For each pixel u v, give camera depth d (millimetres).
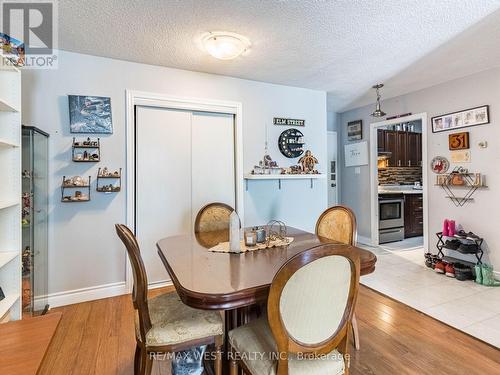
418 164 5898
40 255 2414
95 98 2689
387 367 1709
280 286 1013
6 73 1854
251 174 3398
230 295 1134
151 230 3006
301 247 1860
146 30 2234
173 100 3021
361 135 4766
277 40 2406
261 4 1904
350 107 4797
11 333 945
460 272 3121
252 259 1604
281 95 3633
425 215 3812
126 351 1884
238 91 3369
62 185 2582
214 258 1629
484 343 1946
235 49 2406
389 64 2953
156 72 2951
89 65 2676
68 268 2623
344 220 2160
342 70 3113
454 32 2291
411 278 3203
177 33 2285
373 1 1875
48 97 2543
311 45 2502
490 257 3143
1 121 1849
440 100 3582
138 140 2939
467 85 3301
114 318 2336
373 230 4637
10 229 1853
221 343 1418
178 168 3127
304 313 1068
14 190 1867
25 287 2133
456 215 3463
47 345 888
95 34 2289
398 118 4117
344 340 1217
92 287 2715
